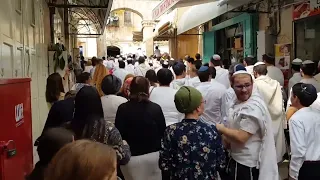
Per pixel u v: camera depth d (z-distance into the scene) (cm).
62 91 465
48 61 848
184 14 1452
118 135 305
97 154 129
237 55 1149
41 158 217
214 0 846
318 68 667
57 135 219
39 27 727
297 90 362
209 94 482
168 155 303
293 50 793
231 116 344
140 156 387
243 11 914
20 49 523
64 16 1331
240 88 331
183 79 620
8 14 444
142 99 395
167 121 459
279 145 456
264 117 324
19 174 276
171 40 1927
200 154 293
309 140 345
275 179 324
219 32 1324
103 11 1112
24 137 298
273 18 866
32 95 596
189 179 291
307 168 344
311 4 731
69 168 126
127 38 4119
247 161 327
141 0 2766
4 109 249
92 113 300
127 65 1255
